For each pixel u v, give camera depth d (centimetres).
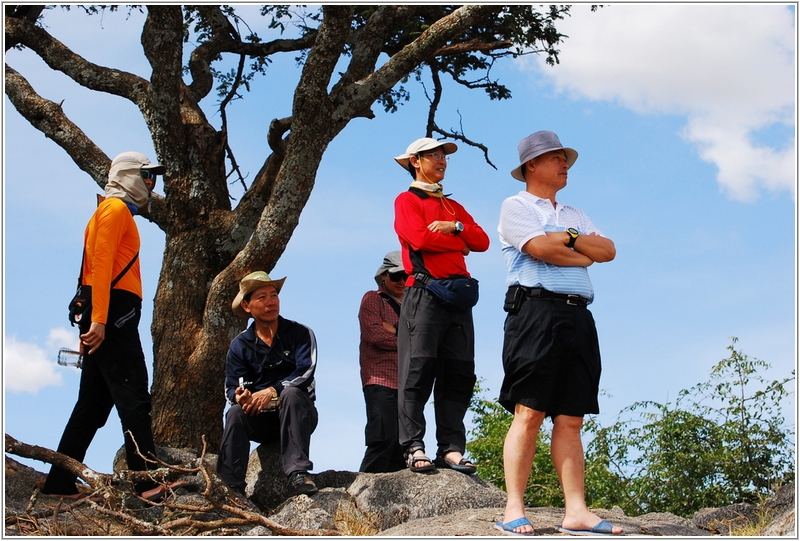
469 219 706
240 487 679
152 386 879
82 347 695
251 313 716
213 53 1074
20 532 593
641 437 1049
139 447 673
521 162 564
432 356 675
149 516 652
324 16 848
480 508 639
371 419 731
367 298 755
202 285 905
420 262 679
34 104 984
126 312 683
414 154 695
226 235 910
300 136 867
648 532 593
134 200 729
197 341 877
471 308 689
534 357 523
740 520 667
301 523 622
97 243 675
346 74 927
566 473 534
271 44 1091
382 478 675
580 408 533
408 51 888
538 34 983
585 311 534
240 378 705
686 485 998
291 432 679
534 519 584
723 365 1034
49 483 679
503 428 1119
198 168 922
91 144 973
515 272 541
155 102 896
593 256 534
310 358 706
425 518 619
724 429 1016
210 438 858
